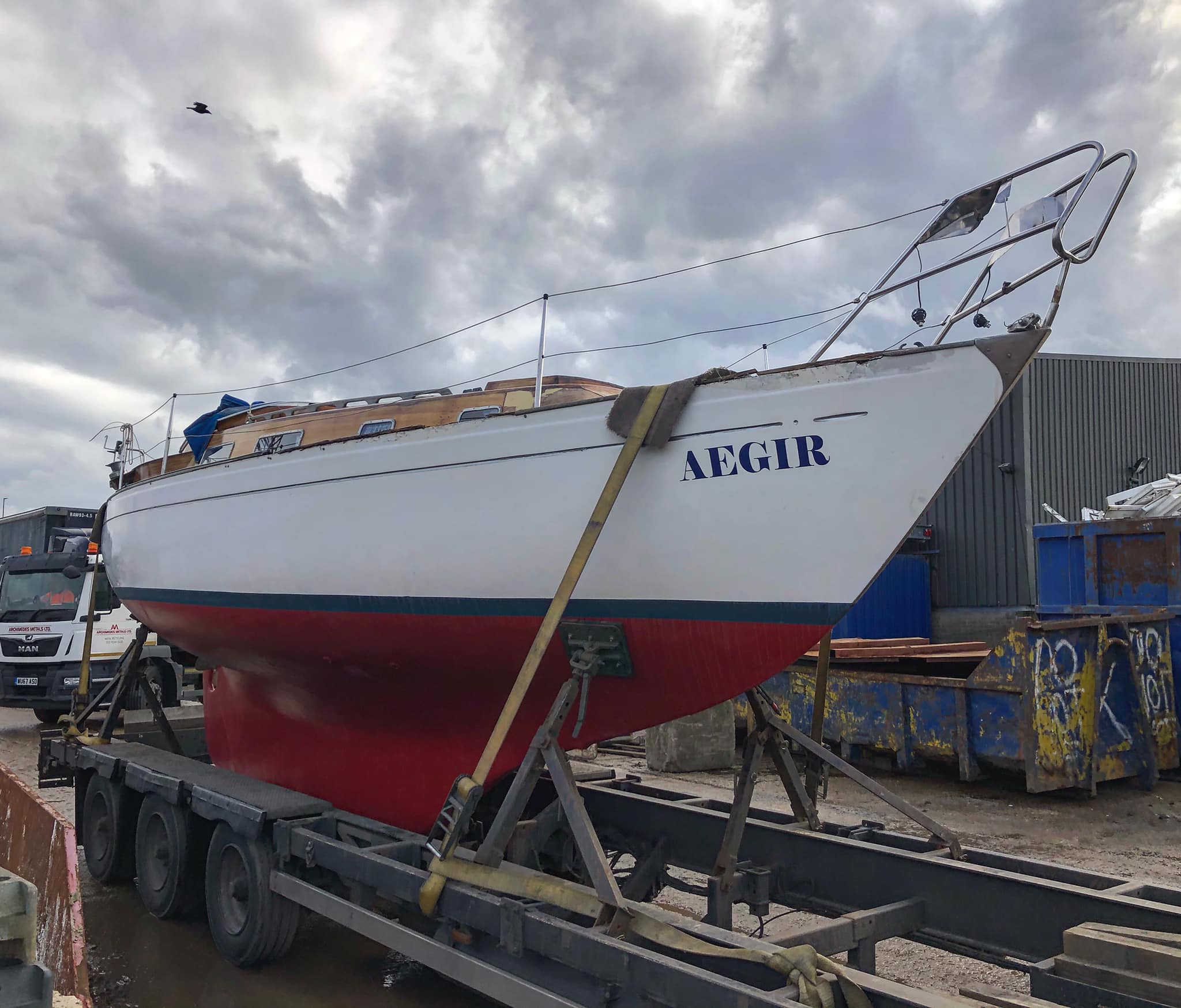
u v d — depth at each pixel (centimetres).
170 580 505
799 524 271
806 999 199
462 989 354
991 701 643
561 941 240
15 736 1012
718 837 358
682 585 292
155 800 443
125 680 565
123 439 691
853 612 1371
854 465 262
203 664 555
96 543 648
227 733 533
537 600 325
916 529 1479
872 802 642
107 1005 338
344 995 348
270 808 362
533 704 348
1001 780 699
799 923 404
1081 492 1387
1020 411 1371
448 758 396
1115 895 256
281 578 418
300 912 367
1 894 172
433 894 279
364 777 431
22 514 1394
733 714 768
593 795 409
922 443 254
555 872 368
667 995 213
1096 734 643
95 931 417
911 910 287
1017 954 269
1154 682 696
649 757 761
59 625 993
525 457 325
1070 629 640
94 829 503
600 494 305
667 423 288
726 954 220
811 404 268
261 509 429
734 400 280
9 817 346
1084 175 262
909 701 694
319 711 455
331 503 391
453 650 357
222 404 604
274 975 368
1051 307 259
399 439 365
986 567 1401
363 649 390
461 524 343
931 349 253
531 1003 246
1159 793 668
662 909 260
